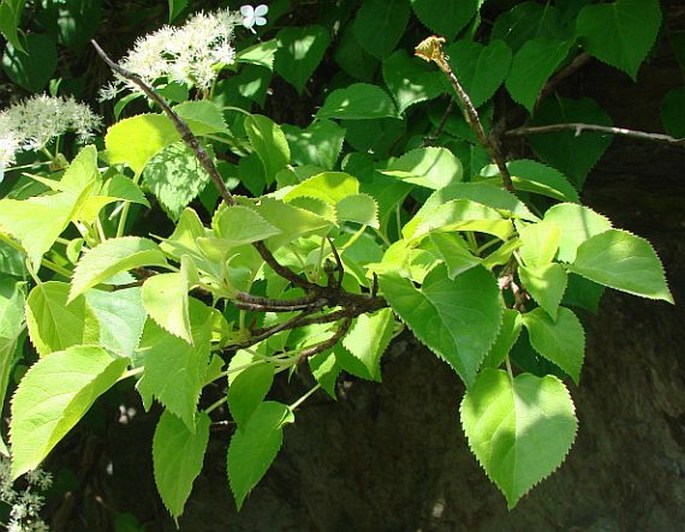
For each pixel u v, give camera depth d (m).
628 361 1.10
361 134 0.96
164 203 0.80
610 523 1.05
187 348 0.57
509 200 0.67
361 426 1.19
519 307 0.68
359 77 1.01
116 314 0.64
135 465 1.32
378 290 0.64
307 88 1.12
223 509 1.25
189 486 0.65
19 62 1.15
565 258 0.65
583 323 1.12
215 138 0.87
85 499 1.33
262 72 0.99
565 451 0.56
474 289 0.59
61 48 1.26
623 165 1.16
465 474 1.13
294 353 0.70
